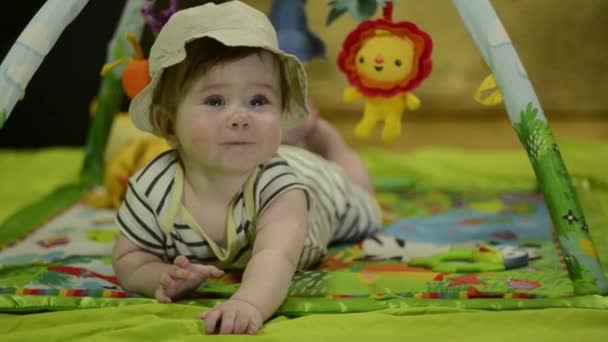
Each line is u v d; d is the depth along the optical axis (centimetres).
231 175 99
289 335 84
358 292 99
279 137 97
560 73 274
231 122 92
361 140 252
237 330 85
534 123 98
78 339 84
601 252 116
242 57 93
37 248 124
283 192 100
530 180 173
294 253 96
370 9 112
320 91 257
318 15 126
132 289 100
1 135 241
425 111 280
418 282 101
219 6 96
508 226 137
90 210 152
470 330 87
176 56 93
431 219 145
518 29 271
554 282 103
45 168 198
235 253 103
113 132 163
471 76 273
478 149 242
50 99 239
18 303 95
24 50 100
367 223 130
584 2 267
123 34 138
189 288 94
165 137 101
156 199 101
